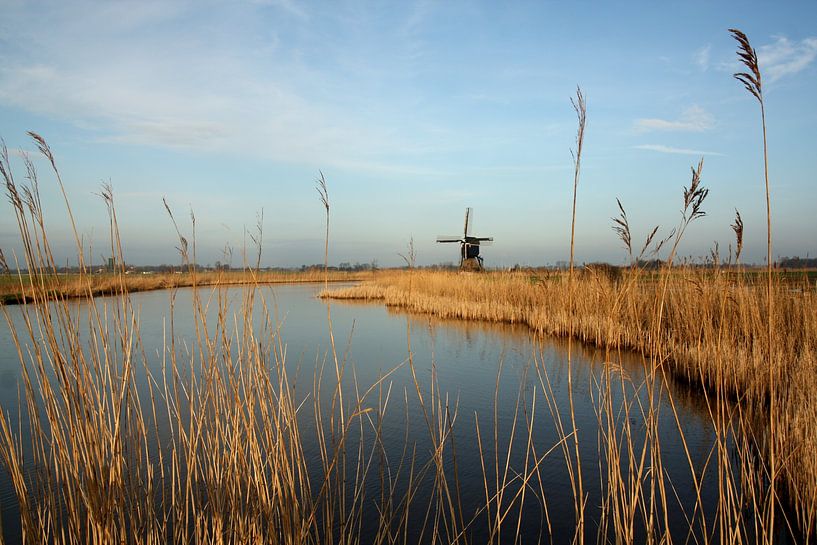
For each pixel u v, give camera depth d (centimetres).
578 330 1471
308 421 798
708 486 600
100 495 343
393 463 660
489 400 920
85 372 354
